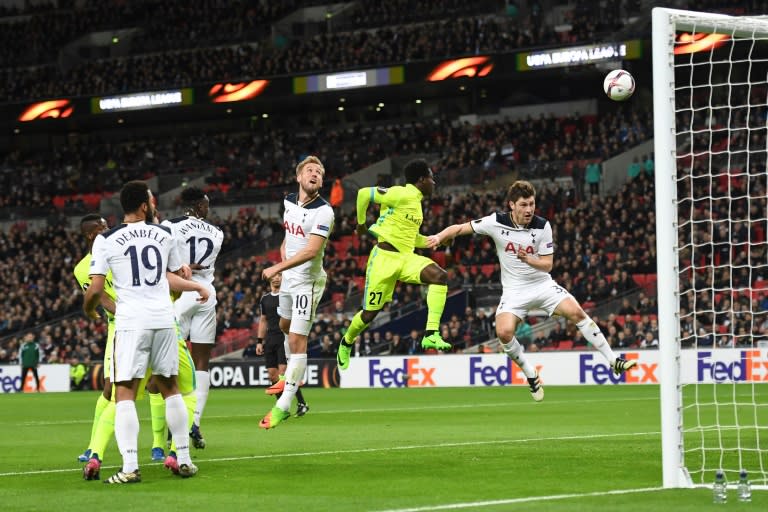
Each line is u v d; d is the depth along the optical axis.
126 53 70.50
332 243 56.22
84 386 44.59
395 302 47.69
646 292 43.78
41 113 65.44
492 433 18.48
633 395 31.25
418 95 64.38
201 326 16.38
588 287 44.78
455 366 40.16
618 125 58.12
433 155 61.53
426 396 33.09
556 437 17.44
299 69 61.38
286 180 63.06
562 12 62.31
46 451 16.56
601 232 49.59
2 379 44.78
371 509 9.59
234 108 66.88
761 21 12.31
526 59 56.16
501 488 11.05
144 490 11.21
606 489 10.91
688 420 20.92
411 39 59.91
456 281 48.81
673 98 11.59
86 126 72.56
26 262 58.94
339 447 16.17
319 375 42.19
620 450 15.00
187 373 13.81
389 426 20.64
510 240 16.56
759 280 42.75
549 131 59.38
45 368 44.91
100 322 52.00
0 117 66.31
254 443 17.08
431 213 55.09
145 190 12.20
